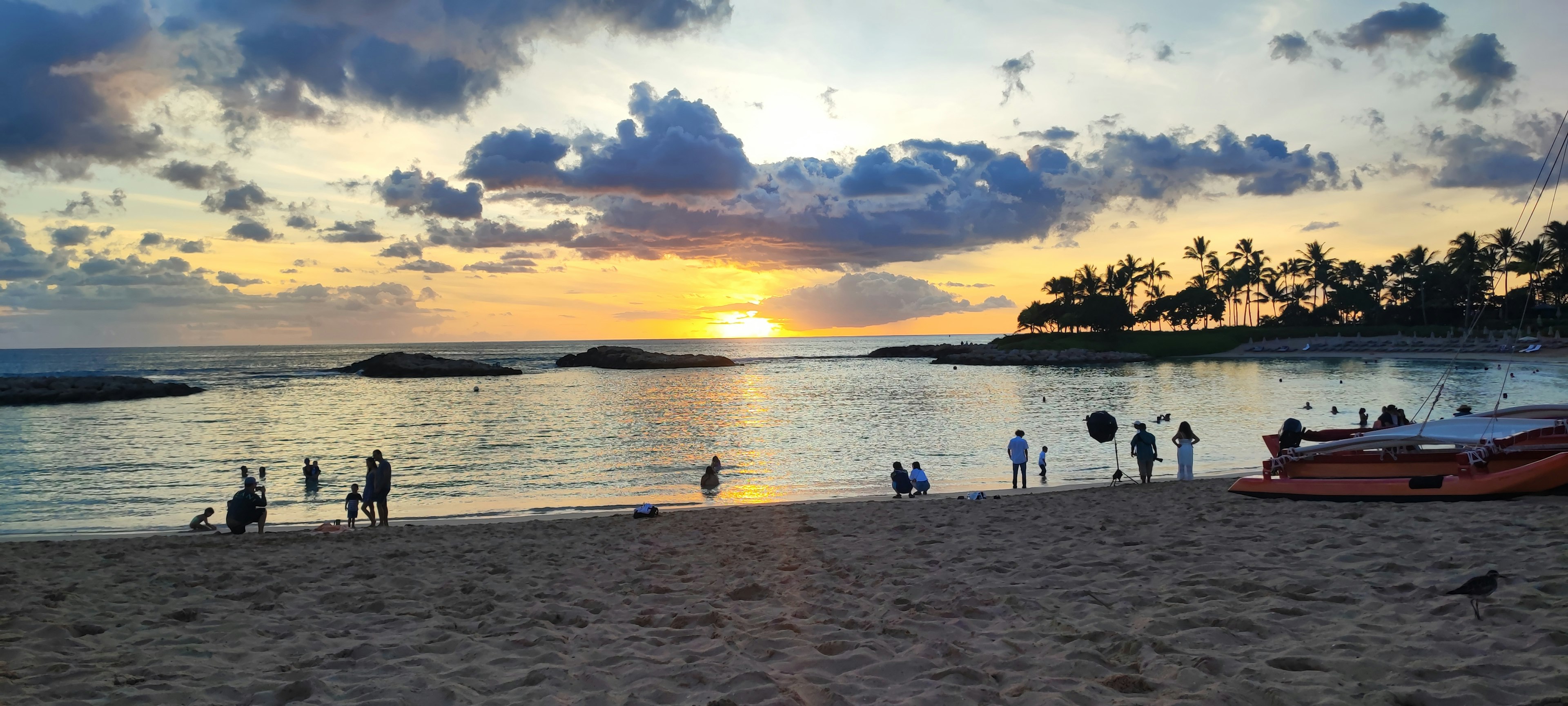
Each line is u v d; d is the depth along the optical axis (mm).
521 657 5027
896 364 115125
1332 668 4090
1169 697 3812
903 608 6133
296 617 6547
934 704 3895
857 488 21094
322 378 88938
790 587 7211
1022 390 58781
